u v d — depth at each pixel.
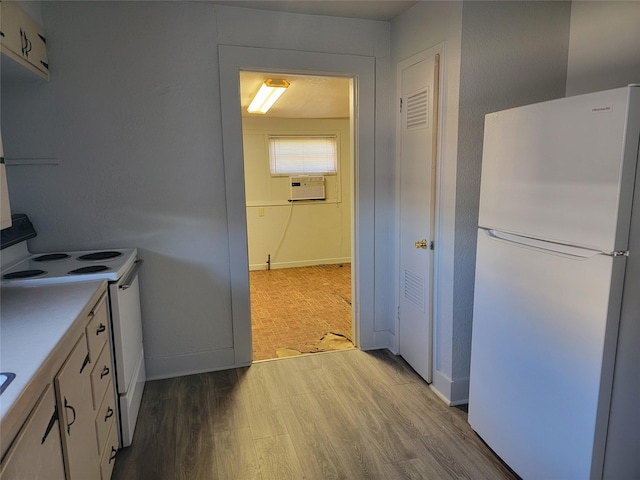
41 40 2.23
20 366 1.06
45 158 2.43
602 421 1.45
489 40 2.17
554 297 1.57
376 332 3.21
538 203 1.63
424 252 2.58
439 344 2.54
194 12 2.53
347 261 6.73
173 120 2.58
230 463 1.98
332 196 6.50
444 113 2.31
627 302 1.40
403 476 1.89
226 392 2.62
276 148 6.16
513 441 1.85
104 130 2.49
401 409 2.41
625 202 1.33
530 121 1.64
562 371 1.56
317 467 1.95
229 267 2.81
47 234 2.49
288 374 2.84
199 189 2.69
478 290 2.02
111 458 1.84
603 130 1.36
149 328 2.74
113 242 2.60
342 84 3.82
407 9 2.63
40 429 1.06
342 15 2.74
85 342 1.51
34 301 1.60
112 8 2.41
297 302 4.62
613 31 2.05
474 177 2.27
